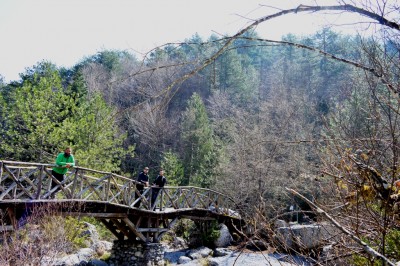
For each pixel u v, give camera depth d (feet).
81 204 28.91
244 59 116.06
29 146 53.93
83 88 76.28
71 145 52.31
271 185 35.40
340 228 4.44
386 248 6.68
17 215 25.20
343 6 5.40
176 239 54.39
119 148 60.34
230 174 55.52
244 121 64.23
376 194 6.05
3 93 77.10
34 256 20.85
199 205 51.85
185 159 80.07
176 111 90.58
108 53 92.68
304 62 75.36
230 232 54.39
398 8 5.44
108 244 48.26
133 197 36.22
